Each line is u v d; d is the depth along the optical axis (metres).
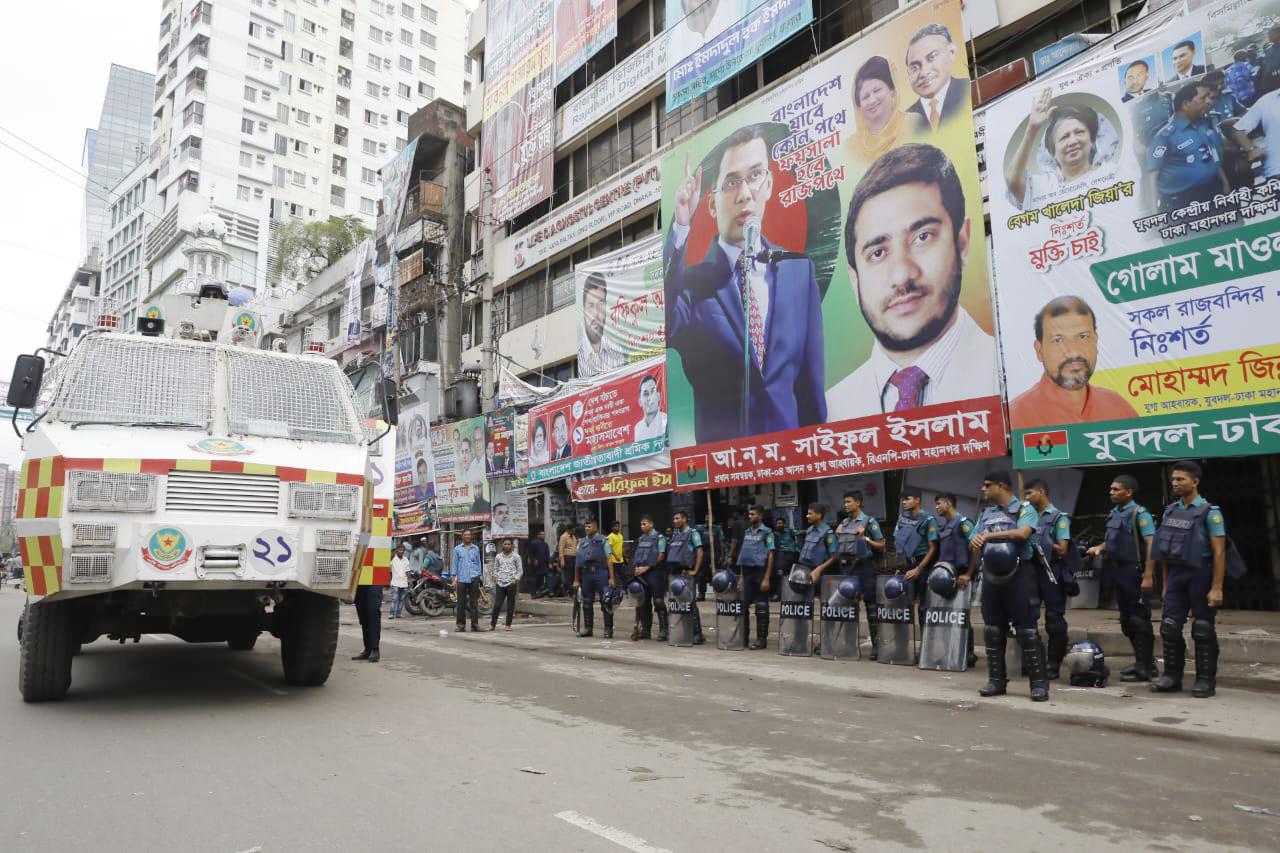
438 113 25.12
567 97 21.08
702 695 7.00
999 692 6.80
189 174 53.97
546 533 19.53
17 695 6.86
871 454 10.89
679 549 11.23
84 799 3.96
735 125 13.32
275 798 3.96
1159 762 4.64
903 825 3.56
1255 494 9.59
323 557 6.29
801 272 12.02
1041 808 3.80
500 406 20.20
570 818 3.64
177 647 10.90
